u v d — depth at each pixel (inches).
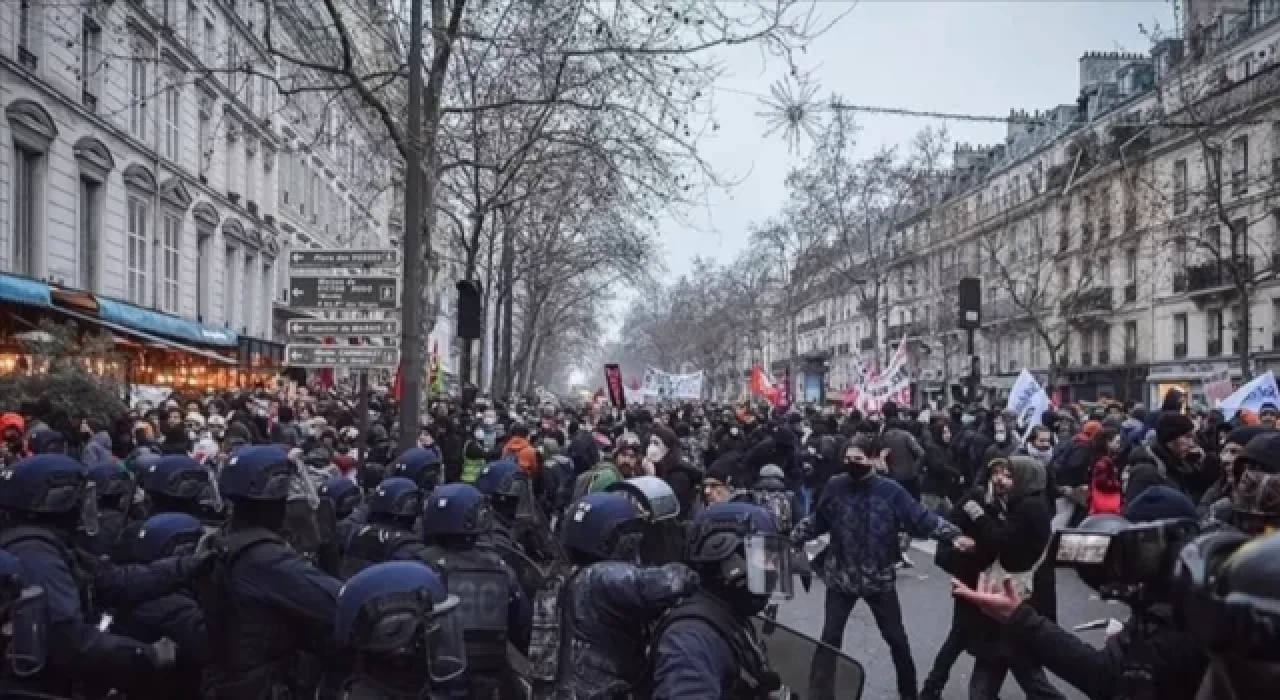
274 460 170.2
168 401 707.4
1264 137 1343.5
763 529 136.8
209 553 166.7
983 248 2255.2
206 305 1334.9
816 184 1967.3
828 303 3614.7
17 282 742.5
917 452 561.3
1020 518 267.0
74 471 179.8
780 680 145.3
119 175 1048.8
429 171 560.4
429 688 137.4
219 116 1362.0
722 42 512.7
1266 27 1333.7
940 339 2400.3
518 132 852.0
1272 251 1376.7
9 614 135.3
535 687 201.9
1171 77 1395.2
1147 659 113.9
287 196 1720.0
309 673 162.7
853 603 305.1
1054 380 1599.4
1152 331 1708.9
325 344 498.6
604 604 150.3
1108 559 113.0
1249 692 62.2
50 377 611.2
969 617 269.0
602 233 1358.3
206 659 174.1
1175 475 422.0
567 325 2792.8
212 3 1283.2
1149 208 1520.7
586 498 170.7
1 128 818.2
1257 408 655.1
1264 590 60.0
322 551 243.6
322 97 1534.2
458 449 577.9
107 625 182.2
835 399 1432.1
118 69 1039.6
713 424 900.6
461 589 191.0
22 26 871.7
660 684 128.3
